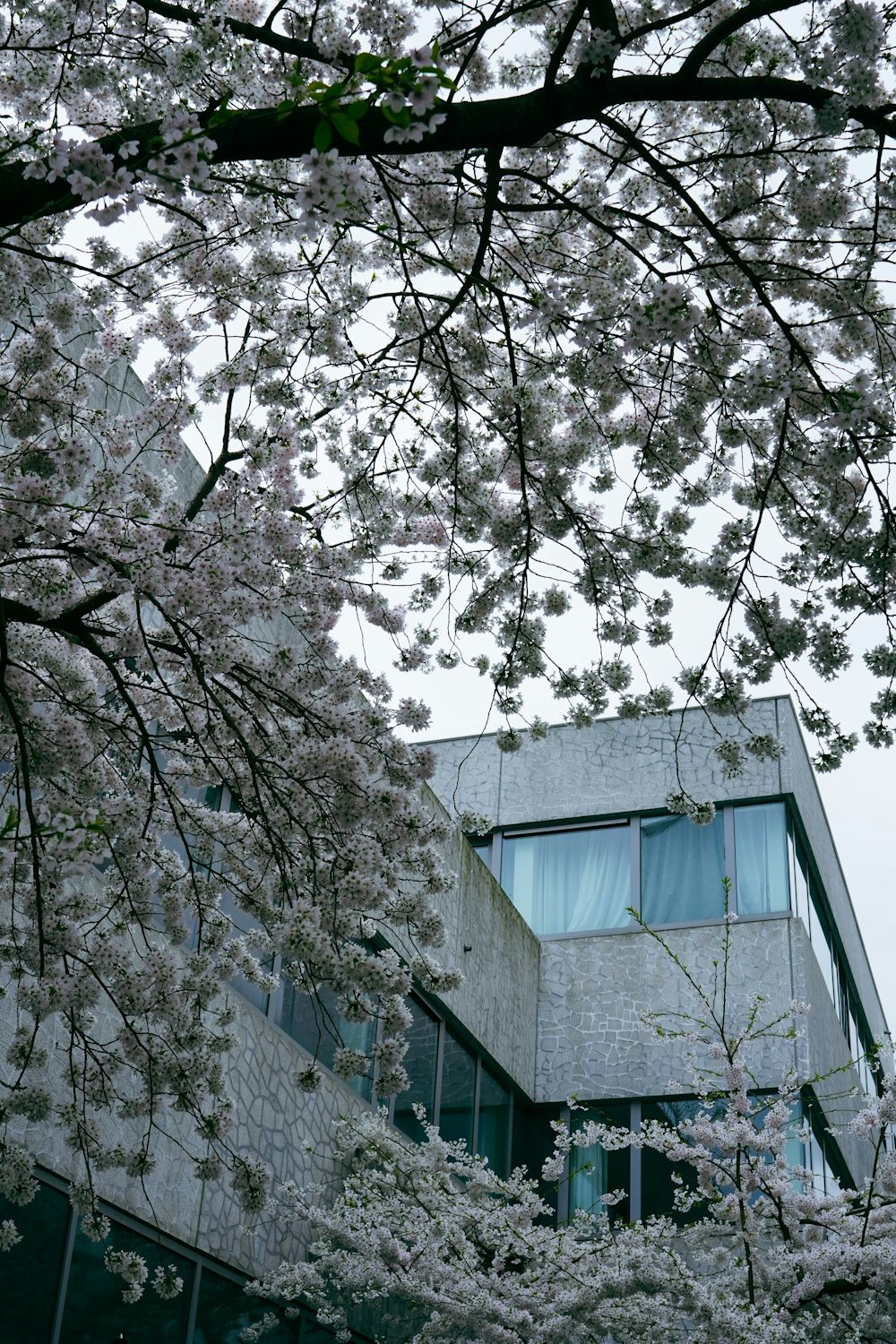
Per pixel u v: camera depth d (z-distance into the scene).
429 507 6.08
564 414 6.20
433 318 5.96
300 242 5.53
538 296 4.51
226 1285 8.97
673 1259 8.27
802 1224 9.05
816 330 5.93
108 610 5.99
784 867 15.58
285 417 5.98
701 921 15.62
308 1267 9.05
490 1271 9.21
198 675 4.72
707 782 16.22
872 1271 8.20
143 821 5.61
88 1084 7.36
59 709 5.41
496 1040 14.23
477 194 5.10
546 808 16.77
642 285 5.49
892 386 5.55
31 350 4.94
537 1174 14.77
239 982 9.76
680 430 6.11
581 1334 8.42
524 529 6.14
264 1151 9.63
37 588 4.70
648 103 5.83
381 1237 9.10
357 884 4.86
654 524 6.22
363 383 6.06
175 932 6.27
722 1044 9.79
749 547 5.05
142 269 5.94
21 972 5.44
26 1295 7.04
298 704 5.16
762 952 15.17
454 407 5.85
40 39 4.77
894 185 4.70
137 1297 6.12
